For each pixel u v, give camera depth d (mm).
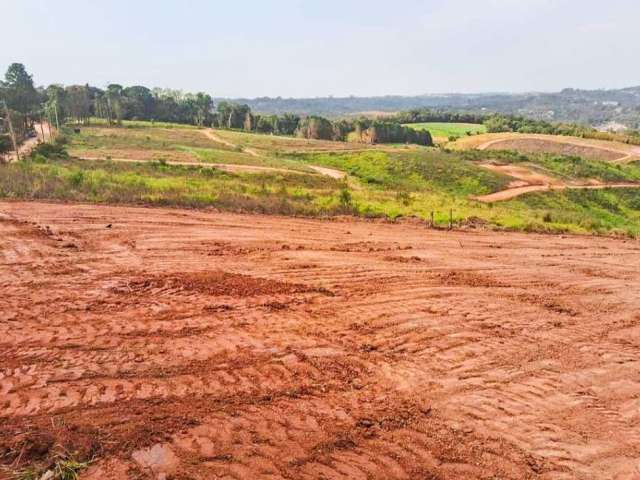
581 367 5434
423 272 9000
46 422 3889
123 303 6652
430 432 4090
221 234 11711
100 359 5016
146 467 3439
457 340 5980
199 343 5508
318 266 9055
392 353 5539
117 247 9922
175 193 17828
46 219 12492
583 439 4117
